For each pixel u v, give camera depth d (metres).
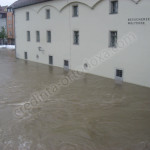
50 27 24.16
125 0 15.54
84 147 8.05
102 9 17.47
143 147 7.95
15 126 9.80
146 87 14.95
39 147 8.10
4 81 17.81
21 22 30.72
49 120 10.39
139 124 9.81
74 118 10.56
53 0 22.83
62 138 8.72
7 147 8.12
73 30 20.78
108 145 8.15
